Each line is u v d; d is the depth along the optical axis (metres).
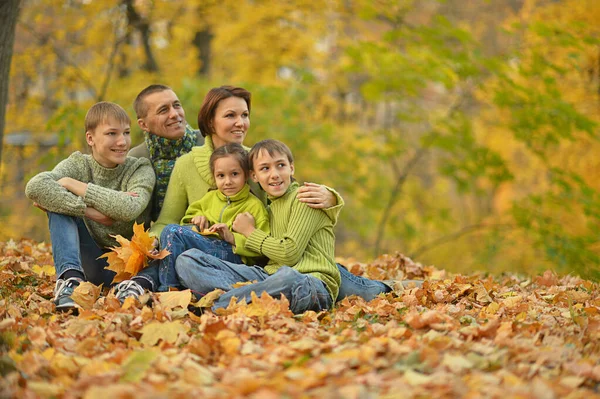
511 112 15.55
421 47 16.42
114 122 6.67
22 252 8.86
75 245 6.42
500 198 21.12
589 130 14.67
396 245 23.95
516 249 16.78
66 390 3.86
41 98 17.59
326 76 19.86
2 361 4.05
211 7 17.97
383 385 3.82
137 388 3.76
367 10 16.67
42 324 5.41
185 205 6.99
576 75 16.34
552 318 5.63
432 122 17.59
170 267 6.20
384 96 17.31
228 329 5.10
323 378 3.95
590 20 16.23
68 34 18.28
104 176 6.83
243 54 19.55
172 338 5.00
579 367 4.18
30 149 17.77
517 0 20.16
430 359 4.22
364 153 18.72
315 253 6.40
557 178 15.21
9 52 9.52
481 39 20.45
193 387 3.87
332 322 5.68
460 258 20.52
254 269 6.23
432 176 24.86
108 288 6.81
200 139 7.71
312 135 17.83
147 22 17.89
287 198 6.46
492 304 6.12
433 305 6.37
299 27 18.97
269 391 3.62
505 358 4.31
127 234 6.96
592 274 11.27
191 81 16.56
